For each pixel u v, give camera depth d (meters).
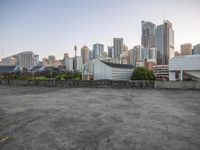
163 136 3.62
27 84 18.28
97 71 63.56
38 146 3.17
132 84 14.52
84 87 15.44
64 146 3.16
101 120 4.88
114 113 5.71
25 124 4.53
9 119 5.03
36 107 6.78
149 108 6.49
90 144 3.24
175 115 5.40
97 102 7.85
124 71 63.53
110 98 9.02
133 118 5.08
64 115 5.47
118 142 3.33
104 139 3.48
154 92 11.48
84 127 4.25
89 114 5.59
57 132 3.90
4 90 13.52
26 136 3.67
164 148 3.05
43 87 15.93
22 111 6.08
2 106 7.00
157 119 4.95
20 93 11.44
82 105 7.15
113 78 59.41
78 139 3.49
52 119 5.00
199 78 20.72
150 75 54.25
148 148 3.06
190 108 6.46
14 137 3.62
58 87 15.76
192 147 3.10
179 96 9.61
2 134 3.80
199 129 4.06
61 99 8.75
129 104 7.34
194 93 10.82
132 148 3.07
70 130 4.04
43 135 3.72
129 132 3.88
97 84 15.56
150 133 3.80
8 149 3.06
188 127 4.21
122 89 13.52
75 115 5.46
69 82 16.48
